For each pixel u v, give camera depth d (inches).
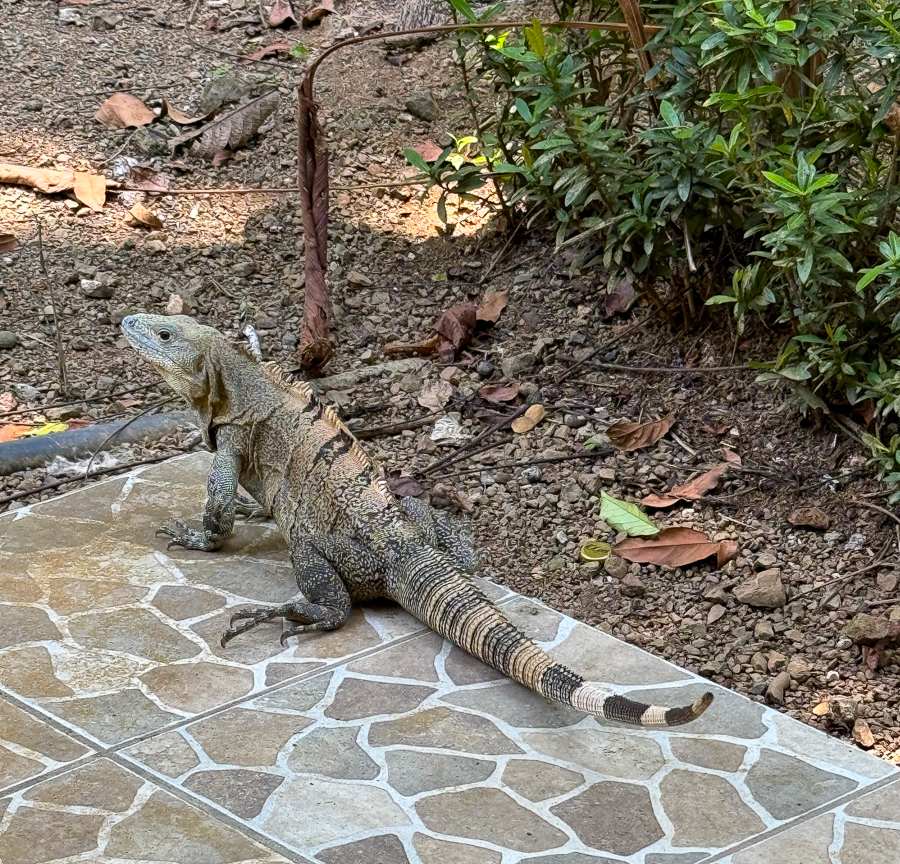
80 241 108.2
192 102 119.6
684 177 87.7
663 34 90.4
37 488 90.5
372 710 74.9
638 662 77.9
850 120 87.0
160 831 69.1
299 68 123.3
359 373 98.8
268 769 71.8
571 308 102.2
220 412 84.4
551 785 71.3
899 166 89.9
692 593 82.7
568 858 68.3
